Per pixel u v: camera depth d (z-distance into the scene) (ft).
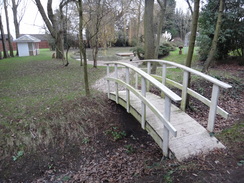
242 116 13.16
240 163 7.64
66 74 30.99
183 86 12.15
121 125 14.53
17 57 62.03
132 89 11.32
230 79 21.47
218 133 10.50
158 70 29.91
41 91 21.70
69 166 11.02
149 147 12.10
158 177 7.71
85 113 15.15
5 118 14.70
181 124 10.61
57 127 13.76
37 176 10.38
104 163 10.87
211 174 7.18
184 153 8.63
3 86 24.26
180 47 47.83
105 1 22.71
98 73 30.94
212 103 9.60
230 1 29.19
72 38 47.73
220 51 33.04
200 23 32.73
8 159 11.29
